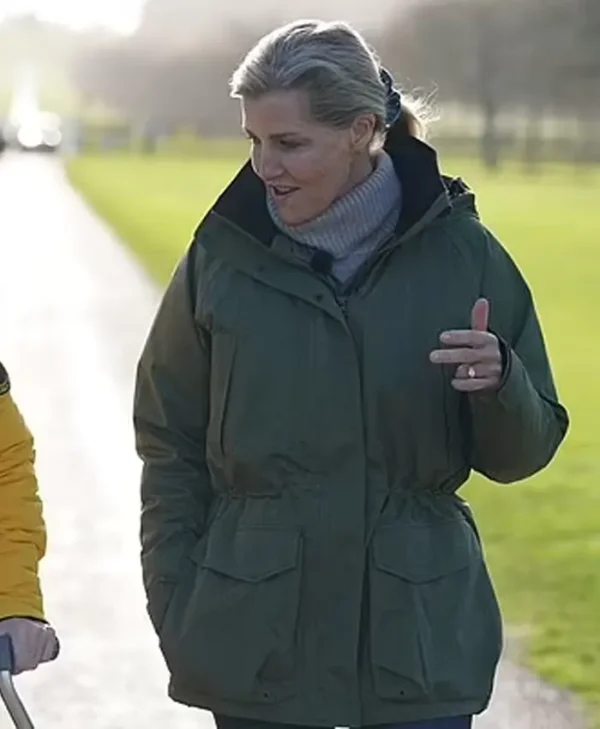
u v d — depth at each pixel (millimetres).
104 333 20188
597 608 7930
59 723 6281
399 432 3791
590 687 6660
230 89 3826
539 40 92875
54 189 65625
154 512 3990
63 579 8422
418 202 3795
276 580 3768
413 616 3758
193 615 3834
